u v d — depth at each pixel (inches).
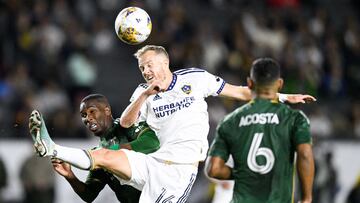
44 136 813.9
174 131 879.7
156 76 877.2
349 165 1820.9
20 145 1663.4
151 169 877.8
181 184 879.7
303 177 789.2
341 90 2321.6
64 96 1983.3
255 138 808.9
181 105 880.9
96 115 902.4
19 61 2037.4
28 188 1621.6
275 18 2367.1
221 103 1950.1
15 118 1788.9
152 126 890.1
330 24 2527.1
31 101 1870.1
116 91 2217.0
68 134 1739.7
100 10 2310.5
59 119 1749.5
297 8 2529.5
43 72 2018.9
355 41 2460.6
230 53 2217.0
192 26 2277.3
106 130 909.2
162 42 2101.4
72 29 2110.0
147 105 889.5
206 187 1660.9
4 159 1646.2
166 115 880.3
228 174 822.5
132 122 853.8
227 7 2508.6
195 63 2098.9
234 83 2102.6
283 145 802.8
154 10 2320.4
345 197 1801.2
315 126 1964.8
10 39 2063.2
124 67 2266.2
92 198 928.3
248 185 806.5
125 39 903.1
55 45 2073.1
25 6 2124.8
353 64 2389.3
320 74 2288.4
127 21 897.5
